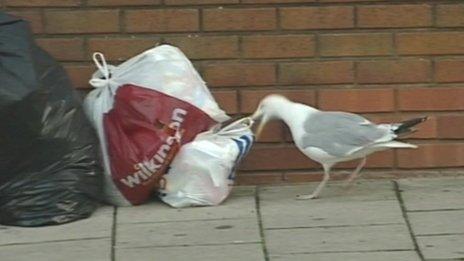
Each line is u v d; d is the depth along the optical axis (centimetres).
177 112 904
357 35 952
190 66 930
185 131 908
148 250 823
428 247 817
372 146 891
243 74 957
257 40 952
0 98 842
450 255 802
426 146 965
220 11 948
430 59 959
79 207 886
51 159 874
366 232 849
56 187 875
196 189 909
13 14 945
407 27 953
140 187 905
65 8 948
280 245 827
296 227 863
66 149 877
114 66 949
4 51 868
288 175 966
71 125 879
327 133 895
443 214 884
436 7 949
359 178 966
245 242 835
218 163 903
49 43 952
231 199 934
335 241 833
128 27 952
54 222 877
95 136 911
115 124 905
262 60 955
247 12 948
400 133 908
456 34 954
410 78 959
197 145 903
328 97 962
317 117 905
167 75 913
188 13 949
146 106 900
